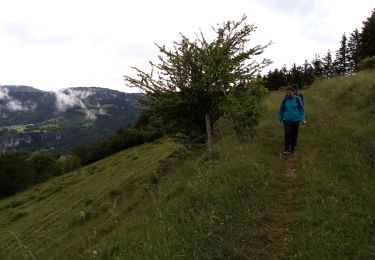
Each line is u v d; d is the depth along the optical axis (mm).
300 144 12508
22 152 100500
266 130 15367
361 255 5320
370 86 20281
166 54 12617
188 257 5430
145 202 11125
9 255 7977
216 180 8266
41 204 53906
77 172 77125
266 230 6328
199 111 12953
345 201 7090
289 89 11664
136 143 86312
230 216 6617
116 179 40062
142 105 13195
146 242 6062
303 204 7152
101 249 6879
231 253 5648
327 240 5719
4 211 60719
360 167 8836
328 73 66375
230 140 13430
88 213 17203
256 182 8234
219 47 12383
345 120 14938
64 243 10922
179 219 6871
